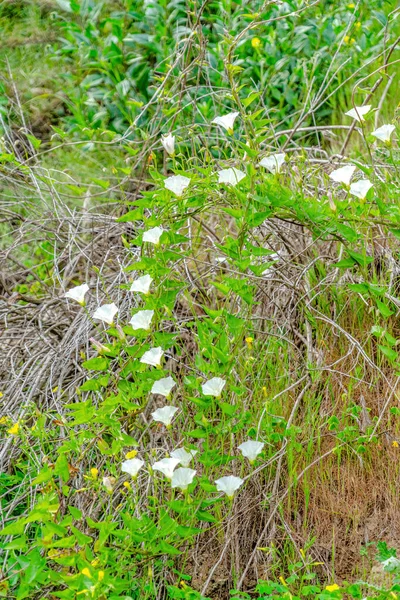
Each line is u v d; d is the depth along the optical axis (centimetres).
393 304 276
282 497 257
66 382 286
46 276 324
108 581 232
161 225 271
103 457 263
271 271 282
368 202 258
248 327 270
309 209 256
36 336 298
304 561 250
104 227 310
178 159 334
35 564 235
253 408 267
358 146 325
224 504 261
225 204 267
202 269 300
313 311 279
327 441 267
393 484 262
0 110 348
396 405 269
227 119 257
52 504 240
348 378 274
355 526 259
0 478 270
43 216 315
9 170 304
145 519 240
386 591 235
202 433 247
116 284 290
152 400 271
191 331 281
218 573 257
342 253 277
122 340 248
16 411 282
